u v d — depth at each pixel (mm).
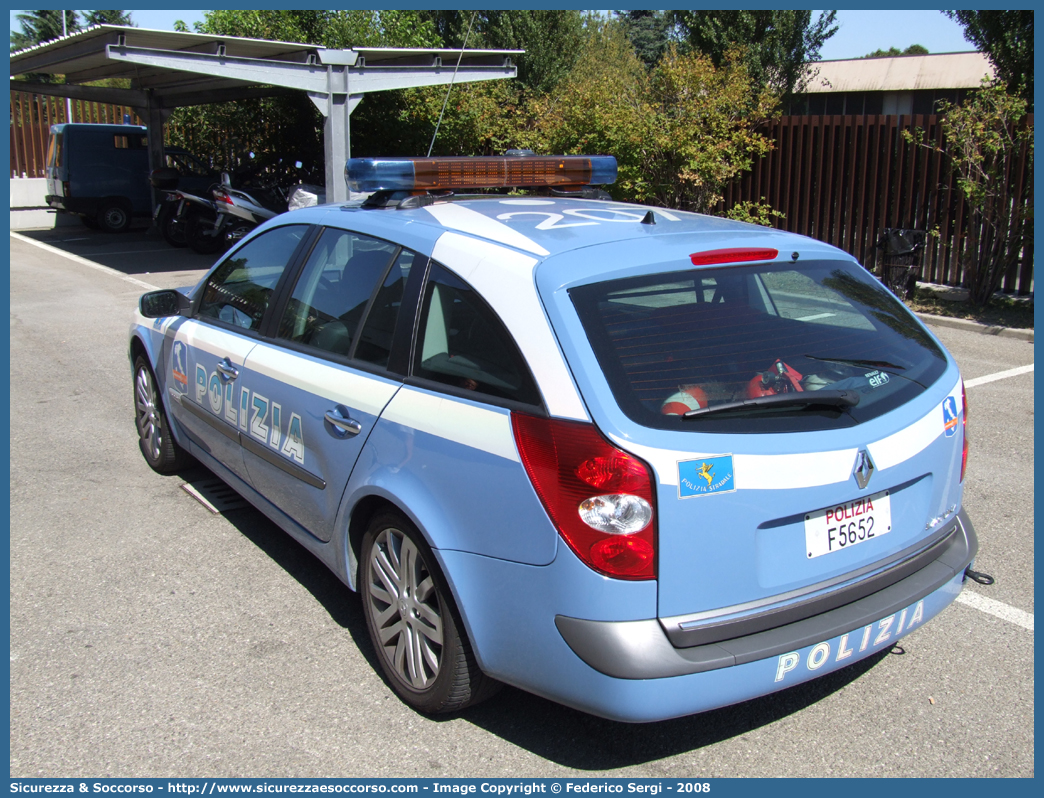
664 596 2377
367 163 3545
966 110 9953
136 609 3703
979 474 5301
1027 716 3018
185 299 4641
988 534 4477
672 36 21688
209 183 17828
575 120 13156
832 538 2627
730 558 2436
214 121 20781
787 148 12352
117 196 19781
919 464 2812
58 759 2779
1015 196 9953
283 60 13031
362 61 13039
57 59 14273
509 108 16891
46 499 4891
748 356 2639
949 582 2945
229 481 4363
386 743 2869
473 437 2646
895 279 10836
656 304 2641
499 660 2639
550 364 2512
